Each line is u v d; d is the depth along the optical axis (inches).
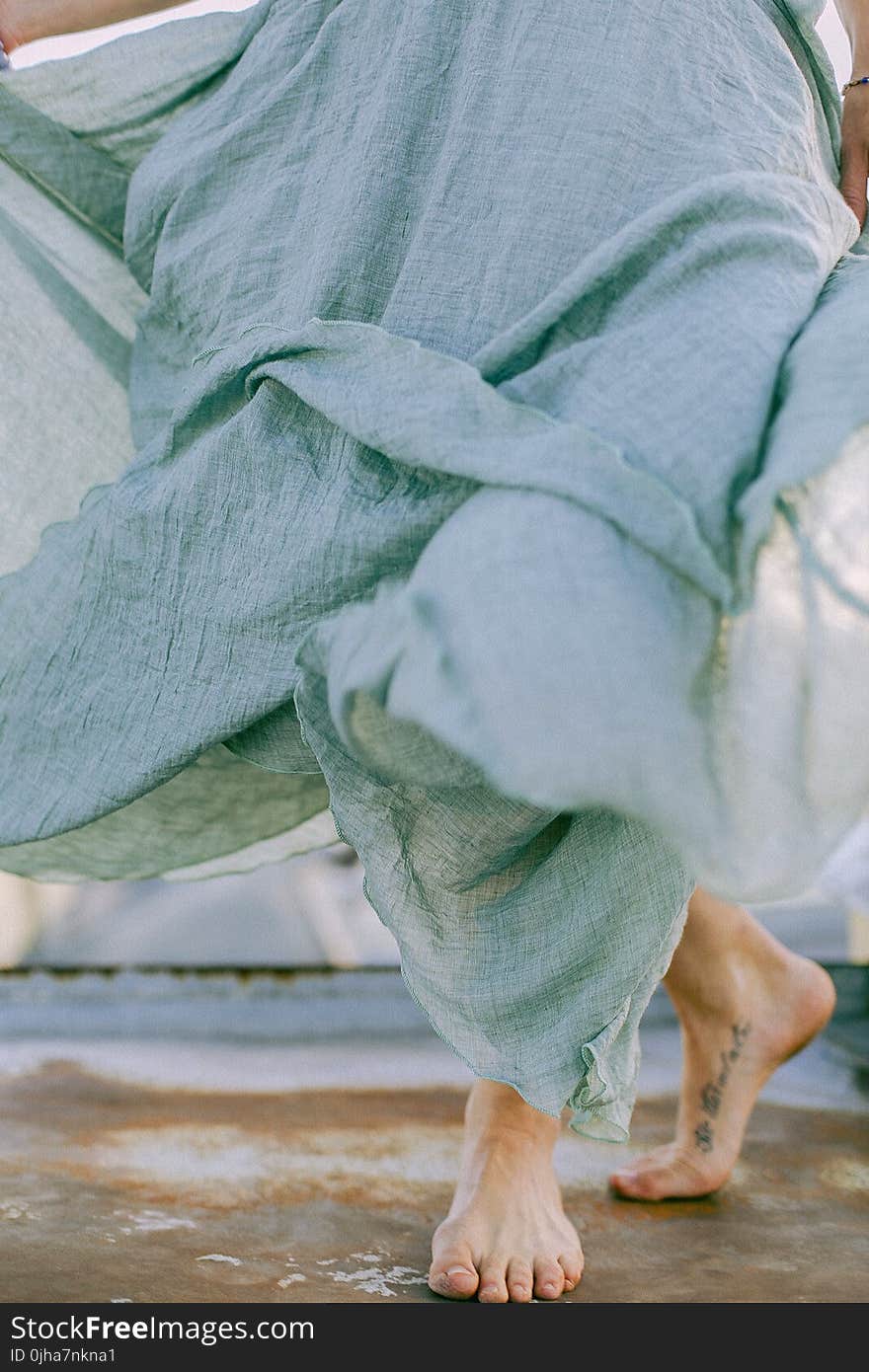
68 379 50.7
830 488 30.1
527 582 28.2
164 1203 49.7
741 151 36.0
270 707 37.4
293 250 41.7
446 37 39.7
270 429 38.3
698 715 28.5
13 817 42.4
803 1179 55.1
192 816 48.8
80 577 43.1
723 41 37.9
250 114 44.8
